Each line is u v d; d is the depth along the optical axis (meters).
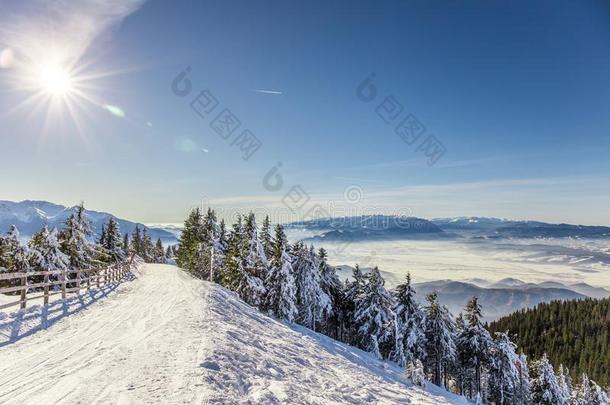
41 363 7.37
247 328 14.19
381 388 10.36
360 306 37.81
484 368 40.06
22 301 12.18
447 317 37.44
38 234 29.22
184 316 13.12
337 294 44.44
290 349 12.67
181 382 6.36
